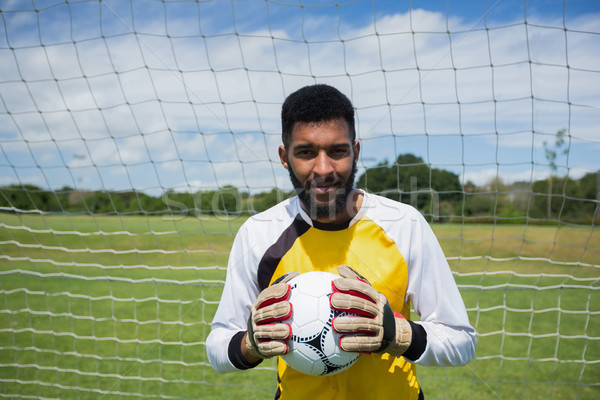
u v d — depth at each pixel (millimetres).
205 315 5359
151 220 17266
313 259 1268
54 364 3842
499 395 3219
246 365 1241
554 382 3424
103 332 4727
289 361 1186
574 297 6266
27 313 5449
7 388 3344
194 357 4043
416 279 1248
